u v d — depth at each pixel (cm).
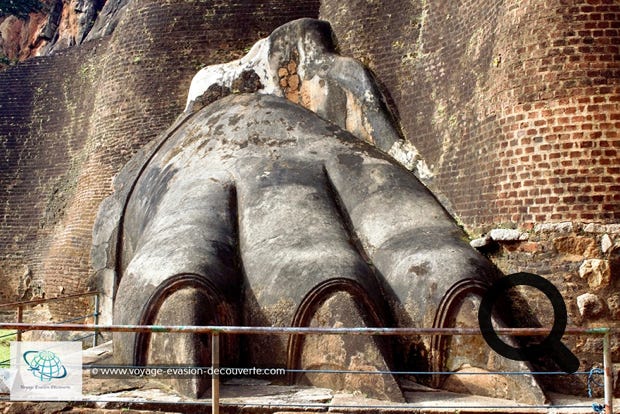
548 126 794
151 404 674
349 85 1105
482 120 884
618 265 747
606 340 562
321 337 750
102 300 1148
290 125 1059
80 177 1639
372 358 715
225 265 834
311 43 1174
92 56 1967
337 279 763
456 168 935
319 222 875
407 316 779
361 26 1172
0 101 2038
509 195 816
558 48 800
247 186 949
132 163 1235
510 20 851
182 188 991
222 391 729
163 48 1456
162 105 1433
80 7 3017
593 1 800
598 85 782
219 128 1089
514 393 700
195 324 743
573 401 703
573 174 775
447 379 742
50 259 1608
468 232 886
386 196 925
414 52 1088
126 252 1121
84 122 1902
